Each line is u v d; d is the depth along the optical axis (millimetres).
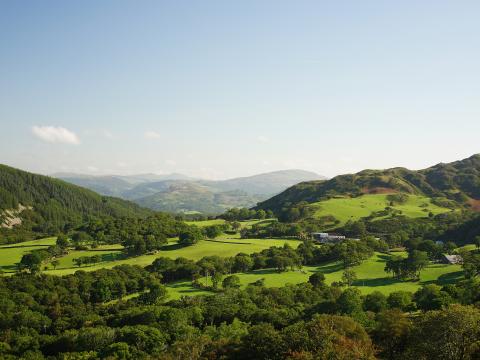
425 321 61094
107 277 150250
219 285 150000
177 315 101438
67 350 97812
